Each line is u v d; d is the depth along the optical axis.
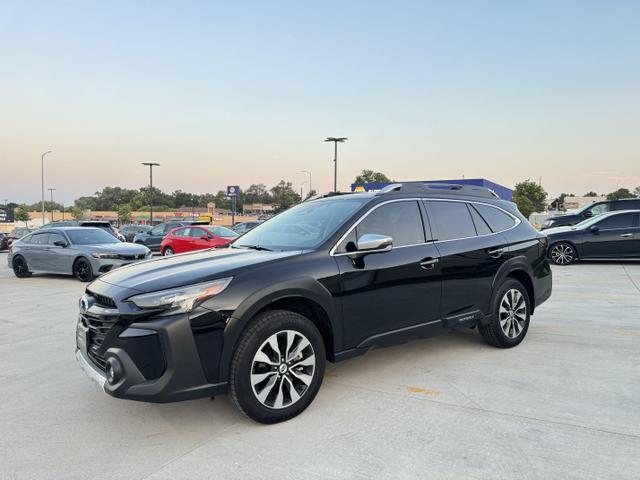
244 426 3.24
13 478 2.65
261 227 4.70
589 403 3.52
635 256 12.30
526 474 2.59
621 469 2.62
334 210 4.20
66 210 137.50
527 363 4.46
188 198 142.38
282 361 3.28
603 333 5.54
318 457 2.81
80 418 3.44
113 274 3.65
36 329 6.33
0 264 18.53
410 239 4.19
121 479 2.62
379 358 4.67
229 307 3.08
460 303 4.45
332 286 3.55
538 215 46.97
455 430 3.12
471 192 5.04
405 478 2.57
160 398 2.90
